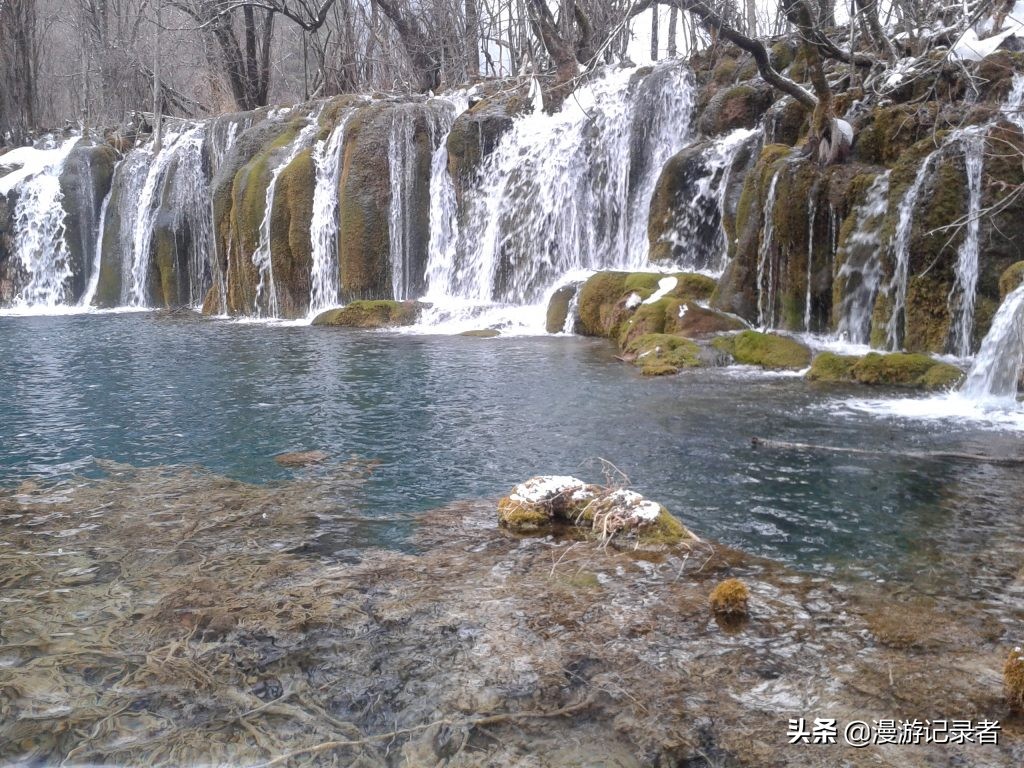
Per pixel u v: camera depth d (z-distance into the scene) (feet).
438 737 10.91
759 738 10.73
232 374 39.17
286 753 10.67
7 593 15.11
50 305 82.89
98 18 116.16
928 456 23.29
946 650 12.73
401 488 21.44
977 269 35.12
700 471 22.36
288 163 69.87
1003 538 17.34
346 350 46.55
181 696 11.87
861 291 39.47
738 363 38.42
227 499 20.58
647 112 58.29
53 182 84.17
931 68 39.96
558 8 74.59
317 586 15.29
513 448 25.11
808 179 41.24
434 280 66.85
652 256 54.08
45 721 11.34
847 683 11.88
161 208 80.18
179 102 120.78
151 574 15.94
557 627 13.61
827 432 26.07
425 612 14.19
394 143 66.44
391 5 87.30
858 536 17.62
